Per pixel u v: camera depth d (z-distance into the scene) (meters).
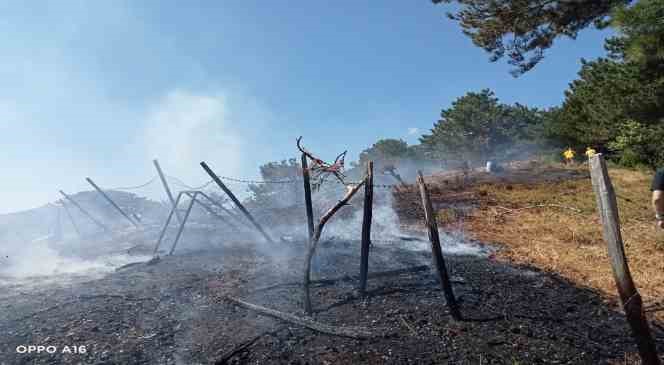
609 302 6.38
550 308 6.13
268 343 5.09
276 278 7.67
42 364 4.77
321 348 4.95
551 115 28.25
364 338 5.14
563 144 25.88
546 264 8.34
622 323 5.63
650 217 11.16
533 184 18.08
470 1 15.73
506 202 14.93
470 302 6.26
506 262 8.62
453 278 7.41
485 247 9.91
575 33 15.90
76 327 5.75
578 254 8.82
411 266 8.18
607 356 4.69
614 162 21.03
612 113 19.92
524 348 4.86
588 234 10.20
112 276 8.56
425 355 4.73
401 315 5.77
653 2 14.32
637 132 18.20
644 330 3.35
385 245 10.26
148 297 6.95
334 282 7.29
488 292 6.74
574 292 6.80
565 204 13.61
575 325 5.55
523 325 5.48
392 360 4.62
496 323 5.55
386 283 7.16
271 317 5.88
